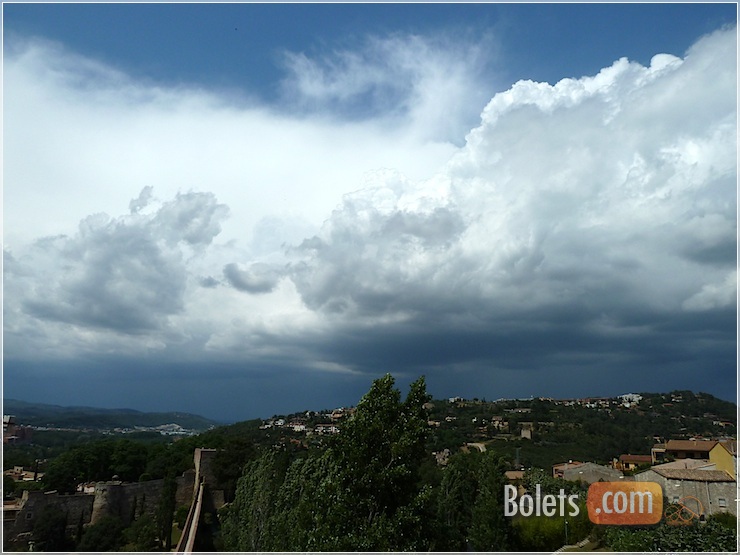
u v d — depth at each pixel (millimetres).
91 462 85000
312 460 34375
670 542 28609
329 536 18594
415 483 19766
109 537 63625
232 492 82000
